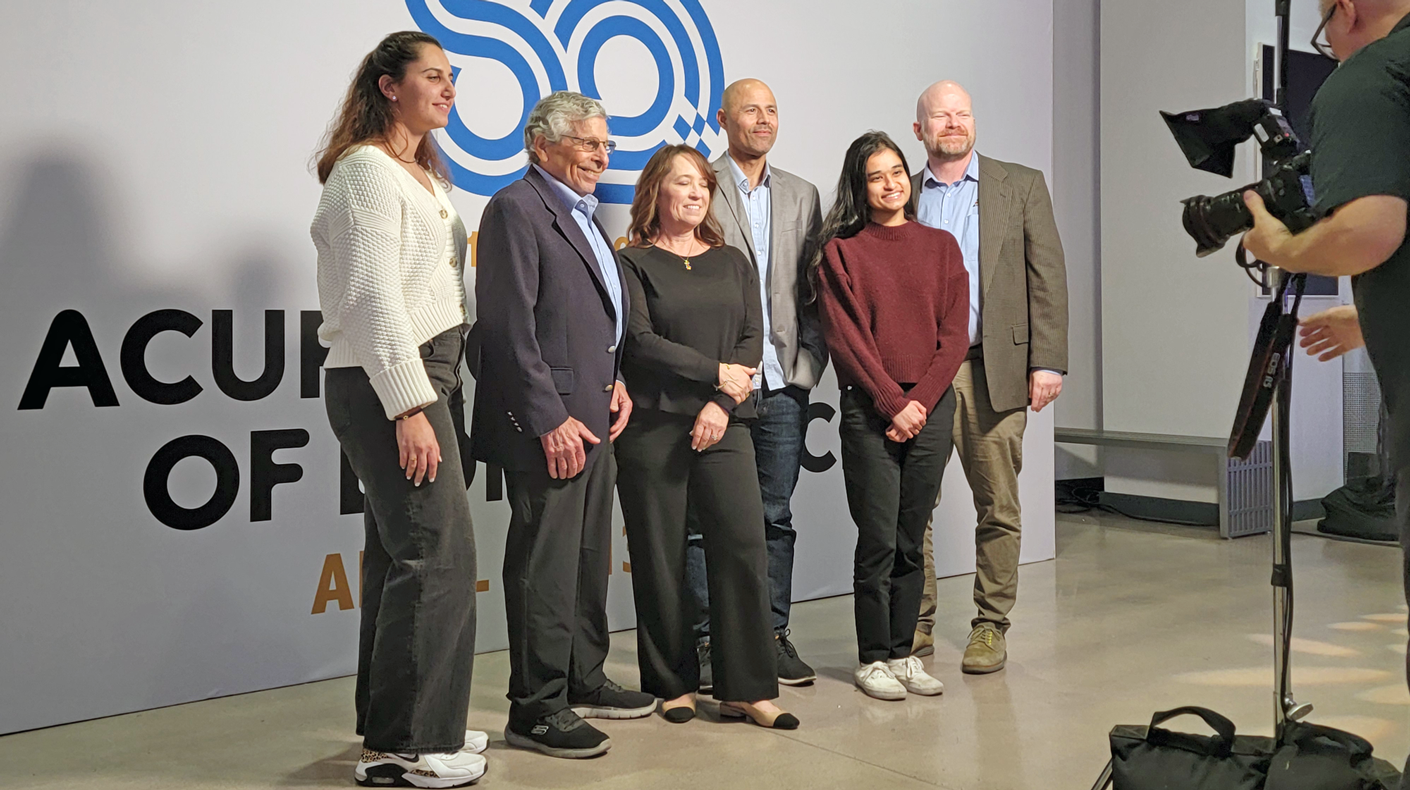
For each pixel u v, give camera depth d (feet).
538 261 8.54
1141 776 6.78
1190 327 19.99
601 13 12.36
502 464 8.61
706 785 7.89
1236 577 15.38
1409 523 5.08
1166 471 20.54
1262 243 5.73
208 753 8.66
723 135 13.42
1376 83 5.10
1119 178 20.86
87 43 9.37
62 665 9.37
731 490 9.19
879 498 10.03
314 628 10.66
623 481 9.41
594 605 9.33
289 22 10.37
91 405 9.46
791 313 10.88
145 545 9.74
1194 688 10.20
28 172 9.15
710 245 9.84
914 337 10.07
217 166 10.03
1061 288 11.33
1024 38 16.26
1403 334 5.12
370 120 8.09
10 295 9.10
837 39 14.26
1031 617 13.07
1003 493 11.12
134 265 9.64
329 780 8.09
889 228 10.37
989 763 8.28
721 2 13.25
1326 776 6.33
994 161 11.52
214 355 10.05
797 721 9.18
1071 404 21.84
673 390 9.14
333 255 7.66
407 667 7.78
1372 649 11.53
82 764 8.43
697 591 10.44
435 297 8.01
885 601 10.14
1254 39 19.11
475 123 11.55
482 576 11.68
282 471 10.44
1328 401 20.18
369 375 7.48
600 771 8.20
